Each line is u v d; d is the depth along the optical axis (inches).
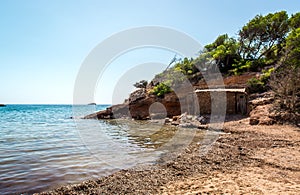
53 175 251.0
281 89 597.0
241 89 839.1
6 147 419.5
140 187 208.7
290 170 242.1
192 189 196.5
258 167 256.2
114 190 203.6
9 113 2223.2
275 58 1062.4
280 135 437.1
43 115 1855.3
